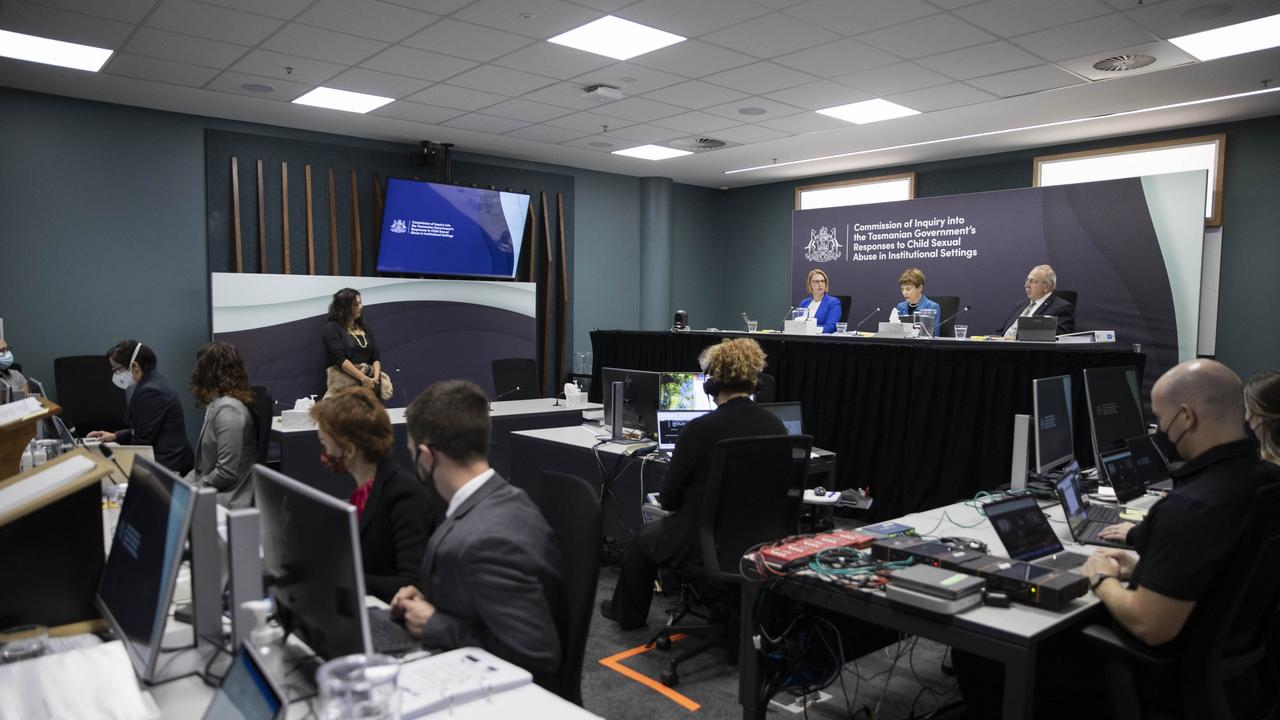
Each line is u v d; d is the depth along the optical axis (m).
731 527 2.66
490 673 1.39
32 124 5.57
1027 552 2.11
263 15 4.09
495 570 1.47
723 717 2.55
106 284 5.91
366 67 4.98
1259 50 4.55
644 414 4.11
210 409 3.12
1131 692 1.69
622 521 3.85
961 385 4.24
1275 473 1.79
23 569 1.50
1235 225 6.22
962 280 7.41
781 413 3.70
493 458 5.12
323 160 6.90
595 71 5.07
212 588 1.47
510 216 7.70
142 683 1.33
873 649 2.49
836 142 7.21
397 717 1.09
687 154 7.85
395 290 7.05
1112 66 4.87
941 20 4.13
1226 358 6.28
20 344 5.61
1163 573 1.63
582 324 8.78
